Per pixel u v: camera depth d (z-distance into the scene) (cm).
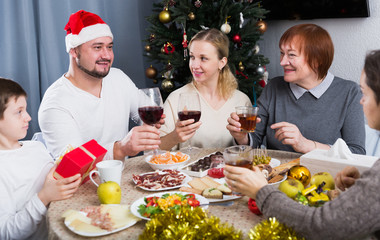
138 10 366
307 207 94
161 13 265
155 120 154
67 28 191
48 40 307
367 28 261
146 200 115
